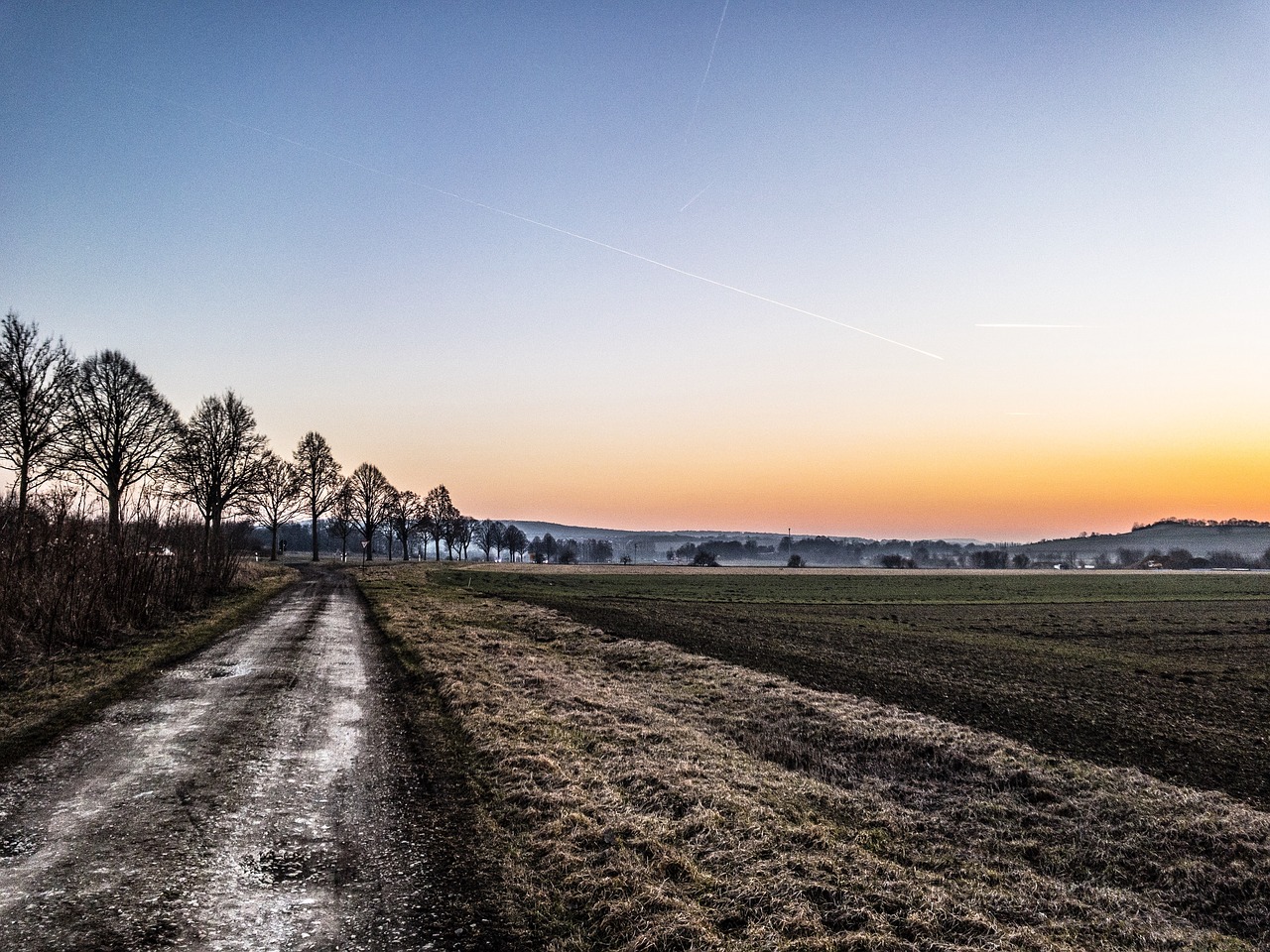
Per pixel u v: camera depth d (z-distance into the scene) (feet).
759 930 19.74
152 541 90.07
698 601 158.10
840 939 19.51
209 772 31.99
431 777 31.81
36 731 37.58
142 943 18.19
